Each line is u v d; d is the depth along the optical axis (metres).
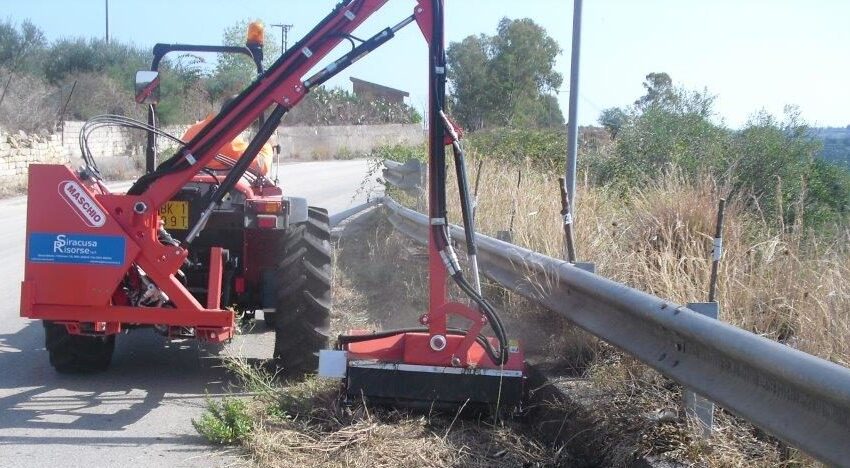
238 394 5.63
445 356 4.85
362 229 11.98
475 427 4.82
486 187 9.54
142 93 6.11
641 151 11.23
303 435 4.66
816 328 4.57
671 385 4.60
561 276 5.38
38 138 23.98
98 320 5.41
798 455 3.70
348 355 4.89
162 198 5.37
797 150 9.95
